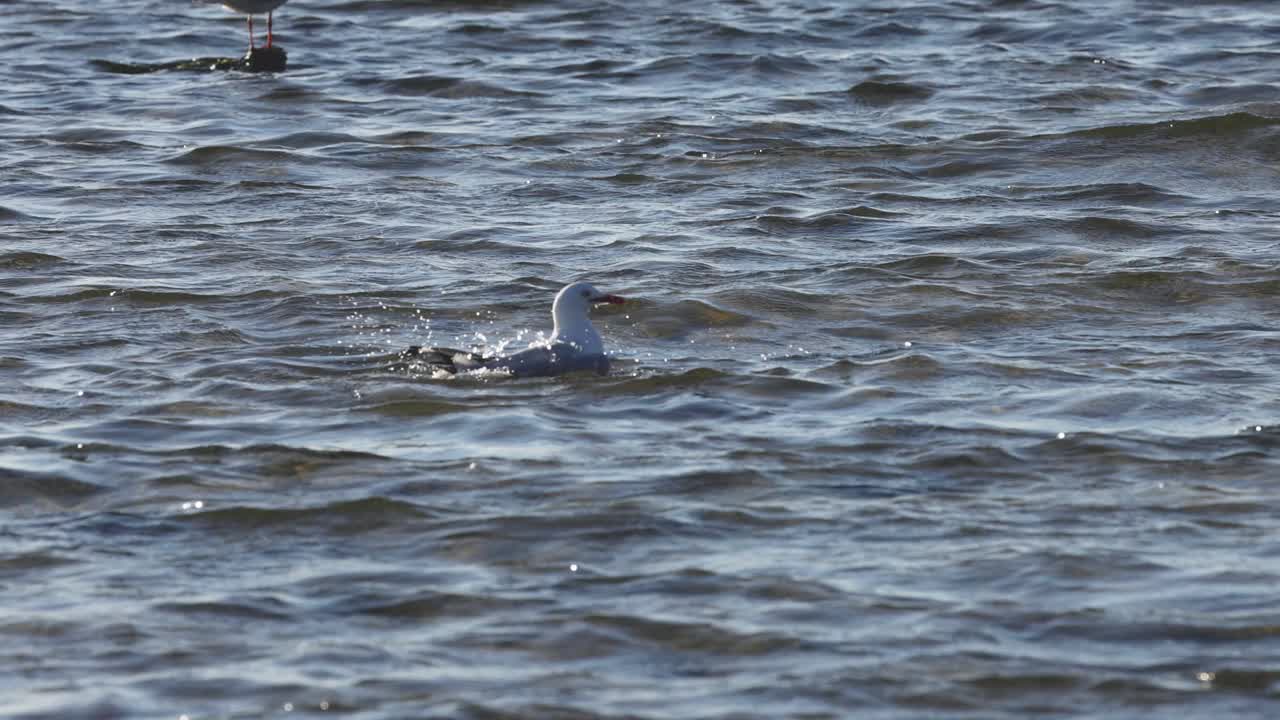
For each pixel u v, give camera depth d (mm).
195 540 47844
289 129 106812
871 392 60969
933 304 72500
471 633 41844
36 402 60062
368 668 40031
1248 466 53250
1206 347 66750
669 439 55781
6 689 39031
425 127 107312
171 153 101062
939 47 129125
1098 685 39188
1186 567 45406
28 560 46312
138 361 65000
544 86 118312
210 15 143125
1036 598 43562
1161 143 101188
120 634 41750
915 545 47094
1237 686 39156
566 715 37812
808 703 38375
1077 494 50969
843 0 145000
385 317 70875
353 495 50844
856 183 94562
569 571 45438
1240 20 136000
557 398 59938
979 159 98875
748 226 85625
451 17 140875
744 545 47125
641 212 88562
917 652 40719
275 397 60406
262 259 79750
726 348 67000
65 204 90000
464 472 52656
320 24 139125
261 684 39219
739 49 128000
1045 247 81750
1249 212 88562
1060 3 142250
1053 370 63594
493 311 71938
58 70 124062
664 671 39969
